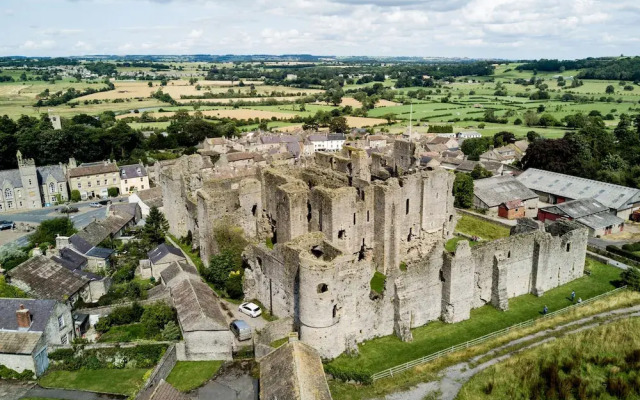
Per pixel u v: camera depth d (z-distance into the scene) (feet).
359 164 335.26
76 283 280.10
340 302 226.38
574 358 235.20
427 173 337.31
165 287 276.21
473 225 413.39
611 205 437.99
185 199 371.15
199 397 198.70
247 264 291.99
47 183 533.14
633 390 217.15
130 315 258.57
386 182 311.47
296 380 173.17
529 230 331.36
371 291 257.96
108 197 570.87
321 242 253.44
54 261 289.74
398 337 246.06
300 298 224.12
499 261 274.98
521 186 475.72
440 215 353.10
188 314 232.94
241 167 473.67
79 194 553.64
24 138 647.97
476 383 212.84
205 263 325.42
